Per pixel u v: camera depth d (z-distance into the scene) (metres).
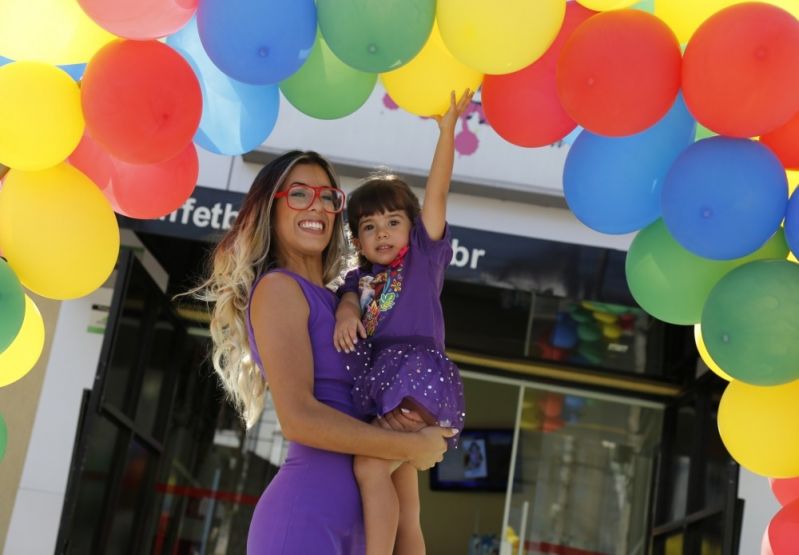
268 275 3.45
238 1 3.29
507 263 6.70
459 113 3.67
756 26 3.17
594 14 3.55
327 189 3.63
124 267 6.55
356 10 3.25
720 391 6.83
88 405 6.29
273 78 3.45
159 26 3.36
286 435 3.25
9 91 3.47
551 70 3.55
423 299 3.57
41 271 3.65
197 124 3.62
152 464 7.59
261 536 3.25
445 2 3.28
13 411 7.59
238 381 3.78
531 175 7.29
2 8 3.39
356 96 3.91
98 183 3.96
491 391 7.96
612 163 3.58
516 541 7.77
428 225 3.62
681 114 3.57
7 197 3.65
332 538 3.23
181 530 7.72
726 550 6.07
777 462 3.56
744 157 3.34
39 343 4.00
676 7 3.56
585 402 7.95
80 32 3.51
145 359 7.12
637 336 7.51
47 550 7.11
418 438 3.32
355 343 3.42
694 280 3.62
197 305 7.67
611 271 6.69
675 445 7.71
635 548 7.73
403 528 3.62
